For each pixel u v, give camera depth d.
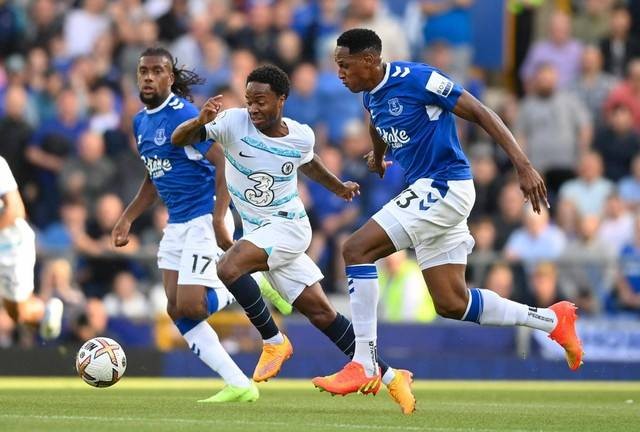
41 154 58.12
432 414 29.14
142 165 57.41
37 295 49.50
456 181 28.69
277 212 30.88
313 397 36.12
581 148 60.94
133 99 59.56
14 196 39.12
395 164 56.66
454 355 50.25
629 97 62.22
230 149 30.56
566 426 26.45
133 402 31.69
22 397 33.59
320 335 49.97
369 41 28.69
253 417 26.91
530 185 27.92
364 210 55.72
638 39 66.06
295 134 30.66
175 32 65.44
